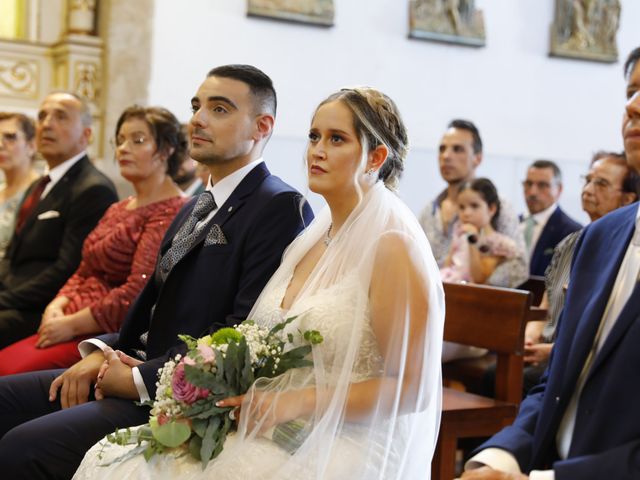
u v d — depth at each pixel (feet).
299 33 28.25
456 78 31.07
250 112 10.90
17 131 18.93
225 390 7.98
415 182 30.48
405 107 30.25
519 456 7.43
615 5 33.37
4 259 16.71
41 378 11.45
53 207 15.71
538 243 20.43
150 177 13.96
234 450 7.93
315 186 8.66
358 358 8.17
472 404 11.94
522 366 12.38
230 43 27.22
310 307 8.35
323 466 7.79
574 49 32.81
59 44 25.86
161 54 26.35
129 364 10.37
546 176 20.45
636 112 7.27
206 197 11.01
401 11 29.94
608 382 6.93
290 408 7.97
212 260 10.59
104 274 14.10
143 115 13.91
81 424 9.79
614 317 7.37
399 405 8.05
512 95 32.12
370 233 8.43
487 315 12.67
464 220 17.46
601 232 7.93
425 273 8.21
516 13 32.01
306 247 9.33
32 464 9.52
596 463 6.58
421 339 8.10
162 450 8.14
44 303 15.14
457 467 15.78
